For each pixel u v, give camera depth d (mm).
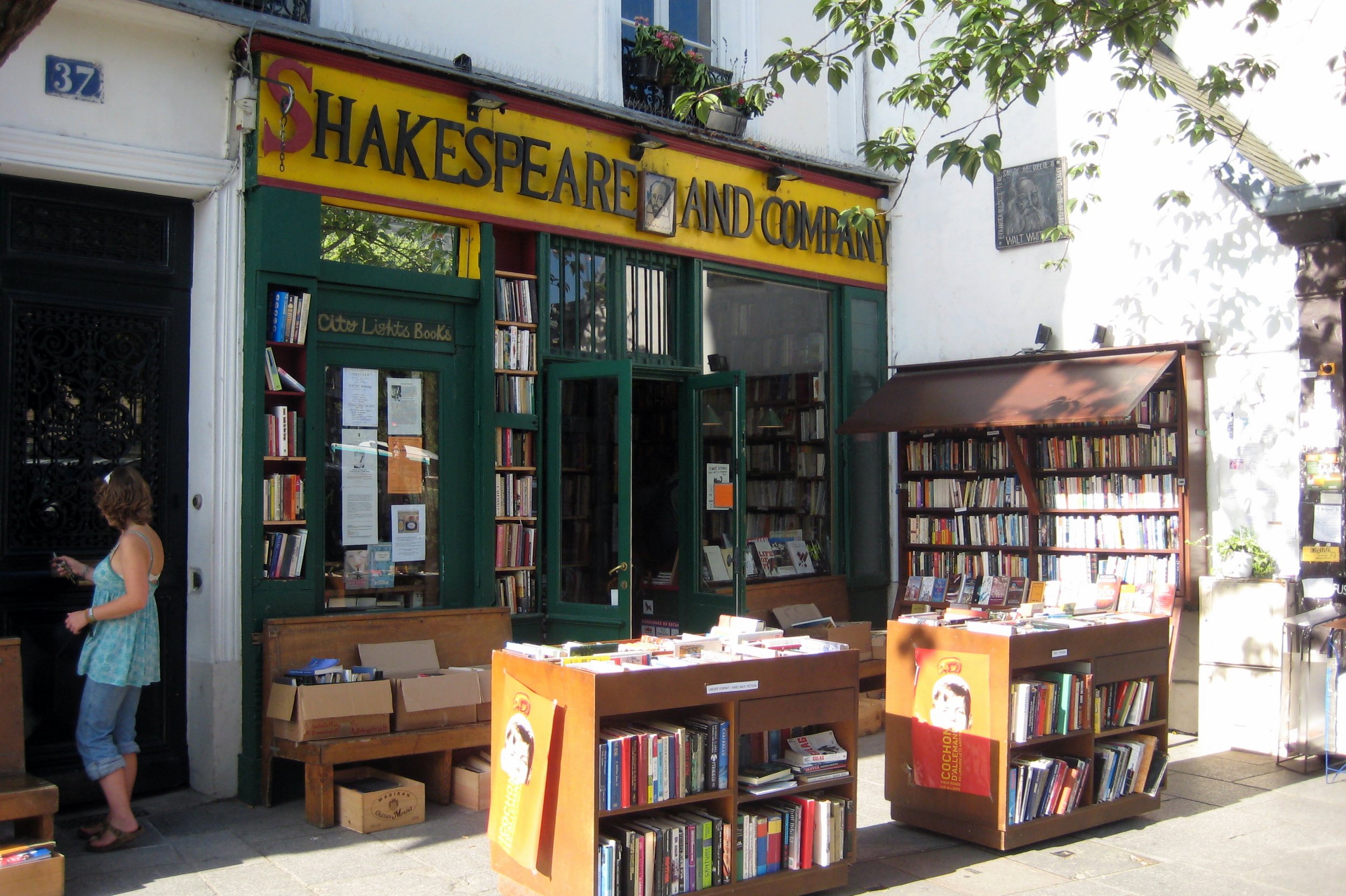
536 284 6863
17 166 5160
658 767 4086
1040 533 8102
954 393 8141
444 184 6379
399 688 5488
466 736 5574
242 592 5629
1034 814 5062
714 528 7613
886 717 5430
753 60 8391
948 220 8836
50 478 5398
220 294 5660
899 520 8883
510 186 6699
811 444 8570
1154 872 4770
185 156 5559
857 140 9070
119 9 5316
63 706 5398
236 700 5633
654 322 7609
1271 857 4965
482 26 6805
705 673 4215
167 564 5715
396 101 6191
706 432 7672
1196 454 7465
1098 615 5742
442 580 6445
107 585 4863
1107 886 4598
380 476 6230
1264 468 7211
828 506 8680
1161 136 7707
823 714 4578
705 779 4211
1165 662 5699
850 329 8852
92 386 5520
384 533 6234
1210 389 7473
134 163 5414
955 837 5199
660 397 8039
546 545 6883
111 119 5375
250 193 5738
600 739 4008
